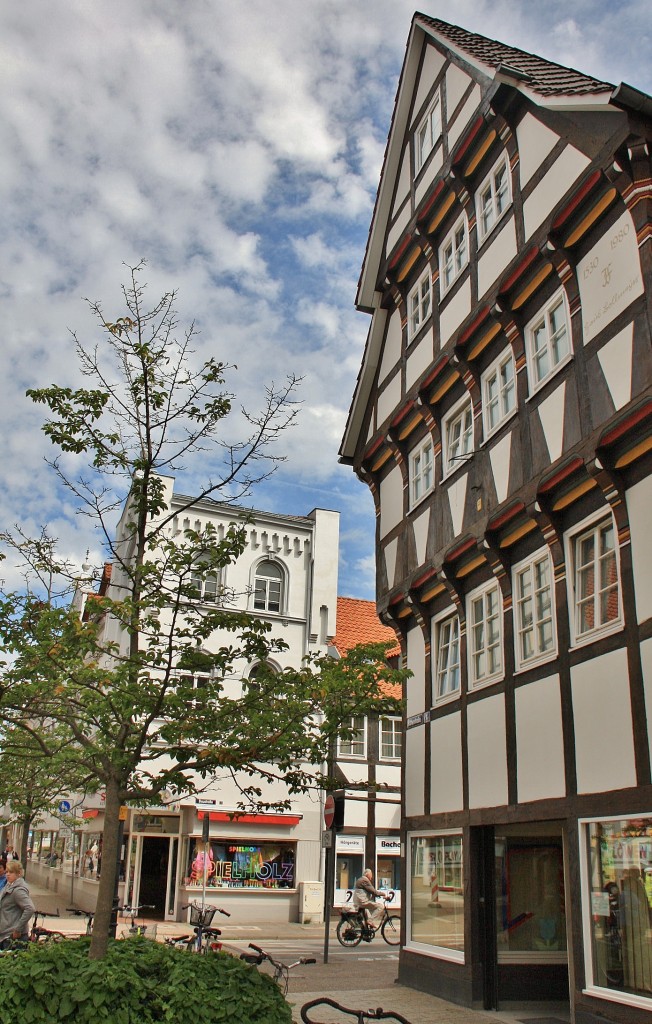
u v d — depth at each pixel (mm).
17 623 9328
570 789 11023
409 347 18000
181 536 27578
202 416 10664
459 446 15641
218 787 26578
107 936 8812
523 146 13953
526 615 12836
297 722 9664
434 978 14094
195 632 9633
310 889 26641
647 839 9656
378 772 29688
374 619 33531
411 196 18500
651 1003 9289
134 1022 7559
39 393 9844
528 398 13062
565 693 11352
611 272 11250
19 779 20641
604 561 11141
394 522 18188
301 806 27578
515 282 13531
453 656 15359
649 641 9828
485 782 13281
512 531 13094
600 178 11391
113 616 9953
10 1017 7238
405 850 15914
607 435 10516
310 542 31094
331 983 15156
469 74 15922
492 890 13477
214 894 25906
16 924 11195
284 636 29734
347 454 20172
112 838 9180
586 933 10461
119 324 10445
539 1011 12805
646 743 9711
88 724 11609
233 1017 7934
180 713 9531
